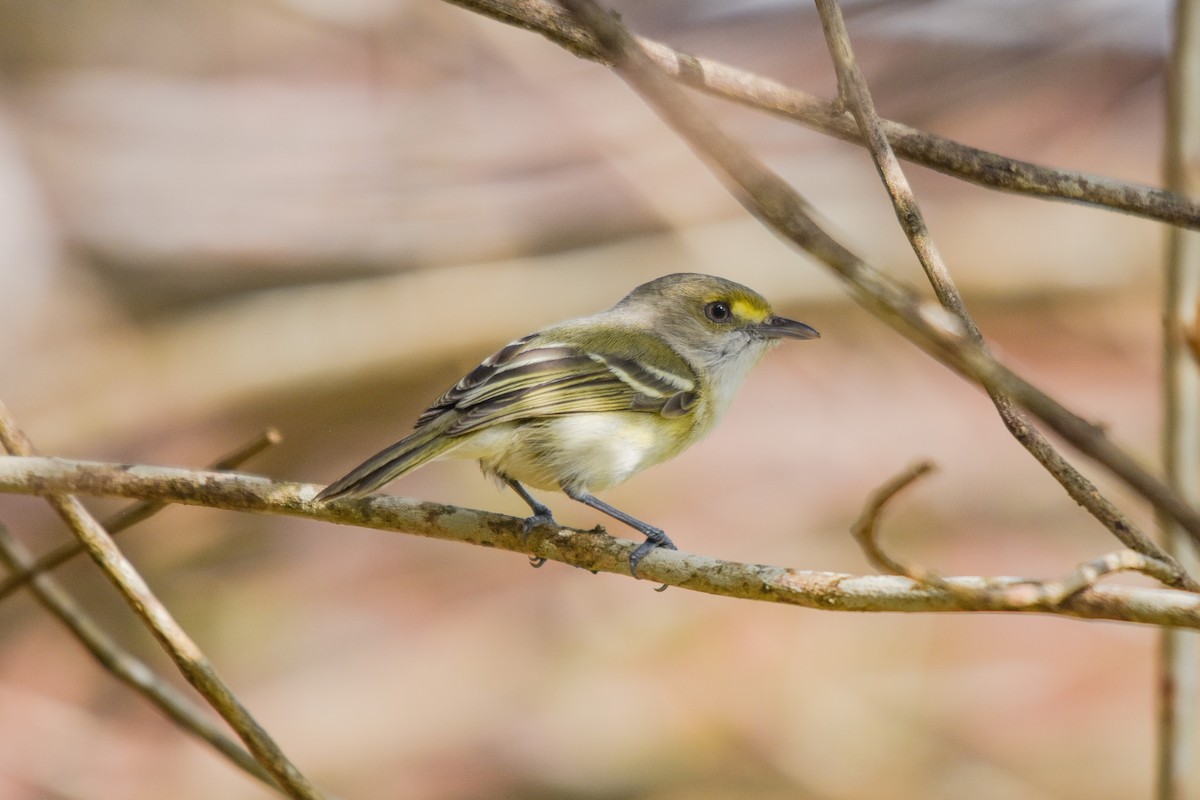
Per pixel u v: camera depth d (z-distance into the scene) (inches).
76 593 517.7
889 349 586.2
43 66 650.2
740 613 470.3
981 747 429.7
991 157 196.7
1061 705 434.6
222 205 644.7
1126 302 591.5
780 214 108.0
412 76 659.4
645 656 462.6
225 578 517.3
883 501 152.9
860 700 442.6
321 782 440.1
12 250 617.3
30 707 463.2
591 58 199.6
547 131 647.1
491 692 460.8
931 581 157.3
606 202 637.3
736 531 506.3
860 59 639.8
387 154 650.2
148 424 601.0
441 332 612.4
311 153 650.8
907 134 199.5
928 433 542.9
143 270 636.1
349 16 658.2
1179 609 157.0
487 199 640.4
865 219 616.4
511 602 486.9
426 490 554.3
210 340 610.2
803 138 627.2
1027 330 593.9
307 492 225.5
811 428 549.6
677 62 199.3
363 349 609.6
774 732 439.5
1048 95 628.7
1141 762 418.9
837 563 487.8
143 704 466.3
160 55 659.4
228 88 662.5
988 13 629.3
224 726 458.6
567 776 434.0
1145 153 612.4
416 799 434.0
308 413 613.0
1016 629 456.1
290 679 474.3
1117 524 170.9
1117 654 445.1
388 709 458.3
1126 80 623.8
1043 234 603.5
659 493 526.3
